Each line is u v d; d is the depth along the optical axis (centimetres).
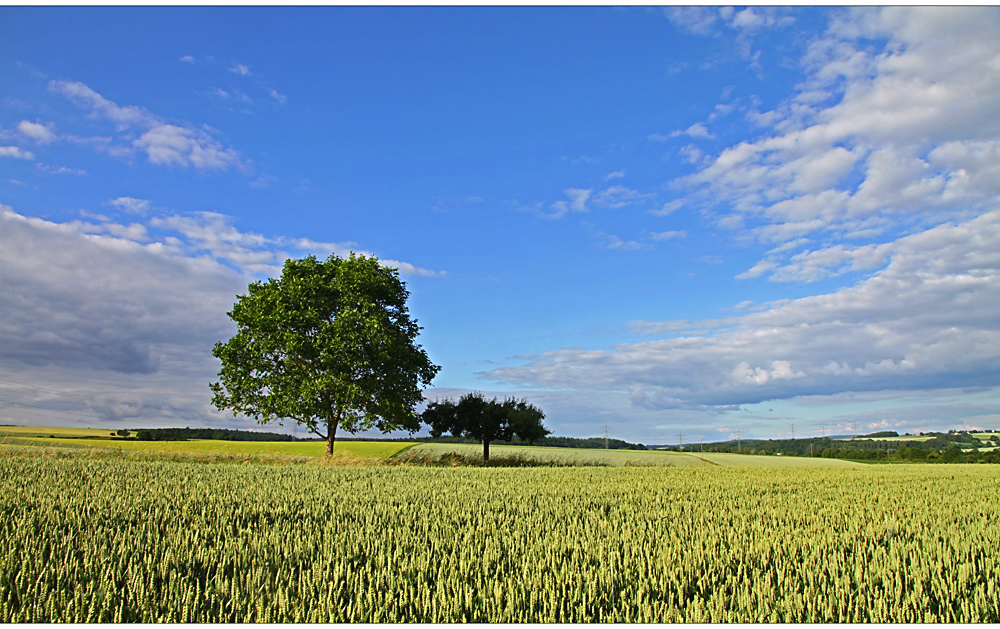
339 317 3781
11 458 2405
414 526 1044
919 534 1027
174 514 1102
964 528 1139
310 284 3891
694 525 1104
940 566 779
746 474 2783
